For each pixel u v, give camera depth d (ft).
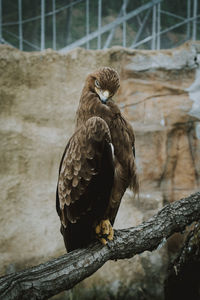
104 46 29.89
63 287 12.82
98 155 13.92
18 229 27.27
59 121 28.22
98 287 28.22
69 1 29.07
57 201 16.15
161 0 30.19
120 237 15.30
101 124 14.08
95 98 15.52
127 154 15.08
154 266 28.94
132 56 28.99
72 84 28.35
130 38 30.09
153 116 29.07
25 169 27.66
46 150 27.94
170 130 29.19
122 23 29.89
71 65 28.35
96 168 13.96
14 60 27.45
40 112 27.96
